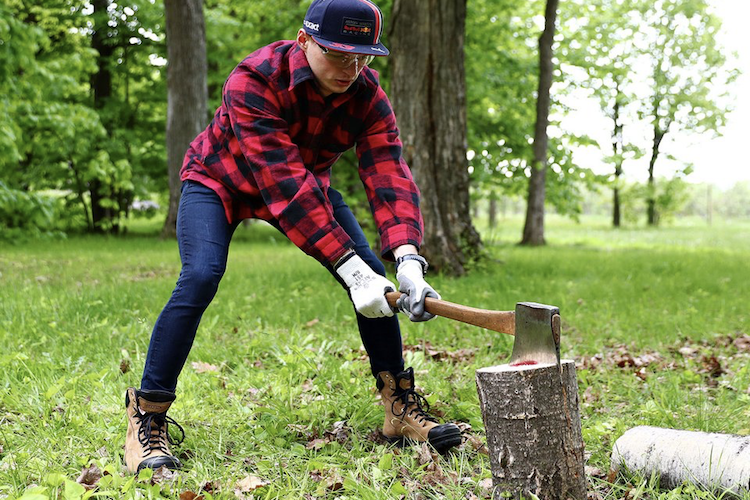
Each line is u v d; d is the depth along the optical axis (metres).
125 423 3.04
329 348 4.52
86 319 5.19
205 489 2.45
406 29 9.05
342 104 2.74
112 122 18.81
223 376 3.92
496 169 18.50
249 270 9.09
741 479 2.32
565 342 5.05
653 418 3.23
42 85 15.45
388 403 2.97
